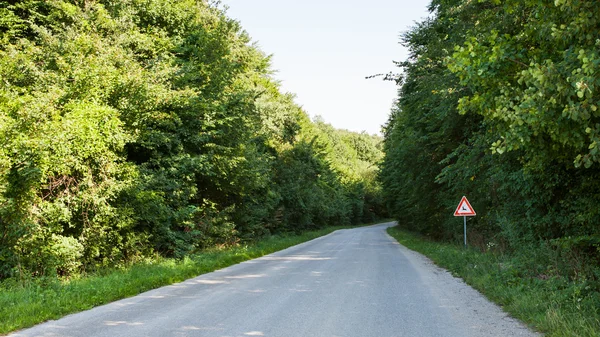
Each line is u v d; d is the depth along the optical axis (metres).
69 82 15.68
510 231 13.14
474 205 20.03
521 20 8.80
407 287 10.00
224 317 7.00
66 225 13.75
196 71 22.22
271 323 6.55
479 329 6.13
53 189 13.34
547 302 6.74
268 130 36.66
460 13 13.24
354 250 22.78
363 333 5.95
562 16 6.27
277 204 36.38
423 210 28.58
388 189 46.06
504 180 12.89
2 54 15.72
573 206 10.37
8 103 12.72
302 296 8.89
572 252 9.11
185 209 18.22
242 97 22.61
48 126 12.48
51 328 6.42
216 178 21.50
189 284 11.11
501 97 6.35
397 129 31.92
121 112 16.00
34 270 11.97
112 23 19.44
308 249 24.53
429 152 23.17
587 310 6.14
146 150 18.44
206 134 19.81
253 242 27.09
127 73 16.72
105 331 6.20
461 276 11.59
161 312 7.50
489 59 6.85
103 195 14.02
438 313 7.19
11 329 6.27
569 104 5.17
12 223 11.23
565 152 7.33
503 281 9.13
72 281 10.99
